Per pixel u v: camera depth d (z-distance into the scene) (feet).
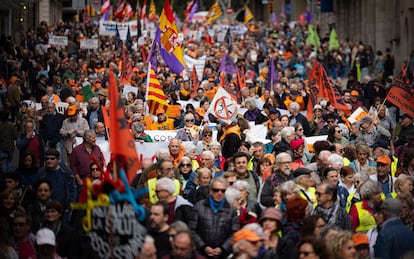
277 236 71.20
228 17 655.35
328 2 465.88
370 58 314.14
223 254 76.02
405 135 129.80
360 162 105.19
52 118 132.36
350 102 173.88
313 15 559.79
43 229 72.95
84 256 72.95
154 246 65.98
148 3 607.37
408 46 302.45
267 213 70.85
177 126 144.25
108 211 68.85
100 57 262.06
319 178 94.94
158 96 139.03
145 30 332.60
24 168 93.40
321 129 140.36
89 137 105.29
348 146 107.96
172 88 191.52
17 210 77.10
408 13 298.15
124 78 193.06
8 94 167.73
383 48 362.12
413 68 245.45
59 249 75.41
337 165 94.63
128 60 203.62
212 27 436.35
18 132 141.28
